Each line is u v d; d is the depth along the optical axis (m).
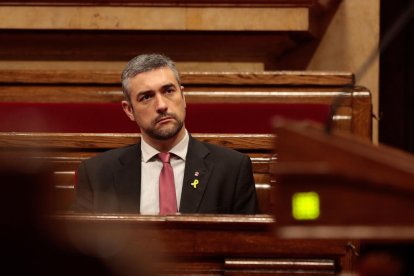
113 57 11.70
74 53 11.66
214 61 11.73
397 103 13.55
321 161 2.33
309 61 12.05
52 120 9.00
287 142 2.37
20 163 1.82
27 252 1.83
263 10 11.15
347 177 2.27
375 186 2.27
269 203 7.74
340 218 2.27
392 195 2.26
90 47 11.62
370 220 2.27
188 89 9.24
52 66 11.72
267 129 8.79
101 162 6.88
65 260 1.88
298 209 2.28
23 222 1.81
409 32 13.38
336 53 11.91
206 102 9.15
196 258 4.42
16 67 11.73
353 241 4.31
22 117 9.03
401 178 2.25
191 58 11.72
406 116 13.51
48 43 11.56
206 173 6.70
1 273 1.82
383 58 13.53
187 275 4.41
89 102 9.27
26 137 7.91
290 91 9.11
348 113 8.45
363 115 8.42
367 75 11.73
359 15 11.80
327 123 2.54
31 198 1.81
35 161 1.85
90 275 1.91
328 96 9.02
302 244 4.36
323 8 11.71
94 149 8.03
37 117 9.02
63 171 7.92
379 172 2.27
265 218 4.36
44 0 11.08
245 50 11.66
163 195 6.60
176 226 4.39
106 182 6.73
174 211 6.57
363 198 2.27
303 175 2.28
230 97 9.16
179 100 6.79
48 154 4.31
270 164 7.65
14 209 1.80
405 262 2.54
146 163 6.77
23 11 11.12
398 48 13.48
